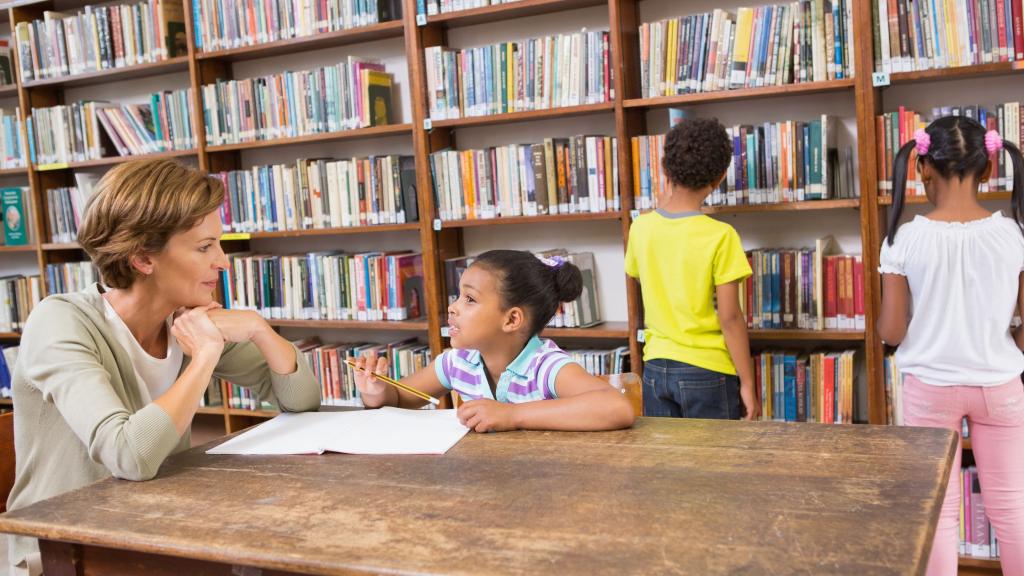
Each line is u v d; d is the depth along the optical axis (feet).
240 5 11.24
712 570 2.96
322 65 11.82
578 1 9.69
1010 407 6.86
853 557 3.00
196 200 4.70
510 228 11.14
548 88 9.74
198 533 3.61
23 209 13.39
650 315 8.25
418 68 10.25
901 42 8.14
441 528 3.48
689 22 9.00
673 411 8.29
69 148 12.76
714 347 7.96
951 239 6.70
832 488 3.68
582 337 10.89
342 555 3.28
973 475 8.24
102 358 4.82
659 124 9.96
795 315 8.89
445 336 10.75
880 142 8.34
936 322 6.90
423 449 4.59
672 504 3.60
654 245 8.02
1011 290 6.71
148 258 4.75
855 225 9.38
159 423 4.37
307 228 11.32
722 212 9.07
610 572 2.99
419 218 10.62
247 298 11.86
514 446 4.58
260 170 11.51
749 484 3.79
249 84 11.34
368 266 11.00
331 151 11.93
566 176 9.77
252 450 4.82
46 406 4.84
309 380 5.59
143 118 12.28
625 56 9.39
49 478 4.85
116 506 4.04
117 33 12.10
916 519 3.30
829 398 8.80
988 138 6.66
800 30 8.55
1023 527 7.04
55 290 13.08
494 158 10.11
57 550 3.95
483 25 10.82
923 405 7.10
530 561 3.11
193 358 4.78
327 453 4.70
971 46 7.91
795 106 9.42
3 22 14.28
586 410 4.78
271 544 3.43
